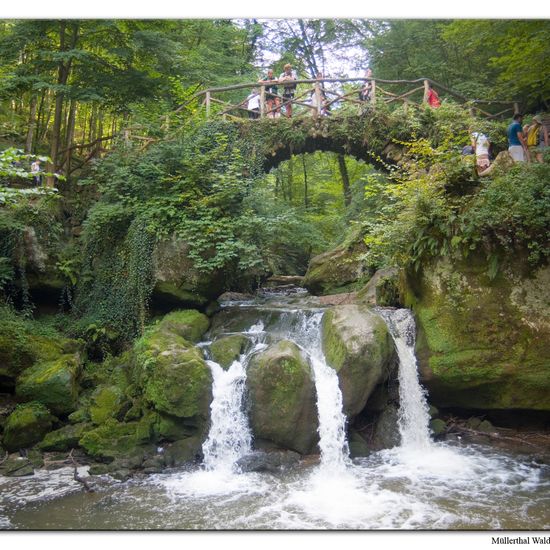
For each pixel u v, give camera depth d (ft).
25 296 31.40
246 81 60.54
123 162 35.09
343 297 36.94
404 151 39.29
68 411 25.80
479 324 25.77
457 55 51.90
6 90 40.83
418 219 27.17
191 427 24.03
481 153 32.01
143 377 25.12
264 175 40.22
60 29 40.47
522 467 22.17
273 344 25.99
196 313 30.99
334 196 73.61
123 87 42.93
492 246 25.59
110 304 31.99
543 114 40.29
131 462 22.50
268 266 47.42
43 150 49.19
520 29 35.01
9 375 27.25
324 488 20.13
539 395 24.91
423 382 26.78
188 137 36.60
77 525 17.21
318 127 40.81
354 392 24.02
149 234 31.60
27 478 21.65
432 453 24.16
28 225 32.65
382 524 16.98
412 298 28.94
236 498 19.29
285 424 23.25
